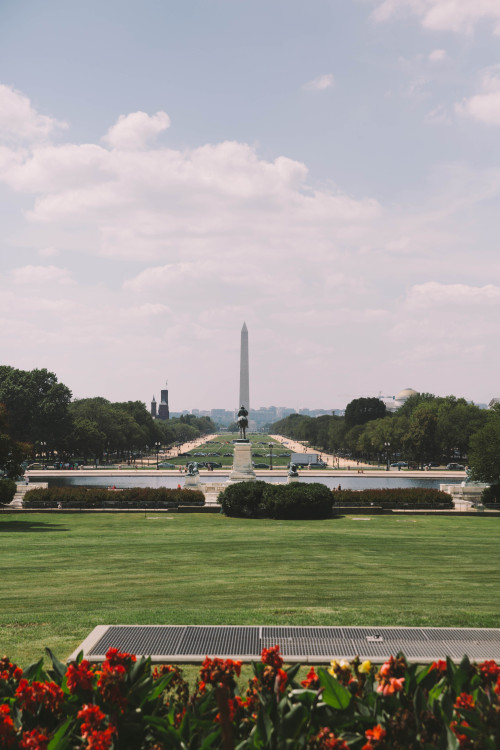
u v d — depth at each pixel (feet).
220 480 369.91
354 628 48.96
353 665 28.25
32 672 28.48
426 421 518.37
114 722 23.80
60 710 25.12
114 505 195.83
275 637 46.62
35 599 65.00
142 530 141.69
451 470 482.28
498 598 65.41
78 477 389.60
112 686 24.85
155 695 26.00
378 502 194.59
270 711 24.40
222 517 174.09
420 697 24.20
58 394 495.00
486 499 210.38
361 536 129.08
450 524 157.58
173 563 91.25
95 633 47.55
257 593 67.56
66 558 96.89
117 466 531.09
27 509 189.67
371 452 625.82
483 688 26.07
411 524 157.07
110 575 80.84
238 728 24.41
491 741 21.62
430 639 46.42
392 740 22.74
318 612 57.16
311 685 27.12
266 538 124.67
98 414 559.79
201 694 27.02
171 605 61.21
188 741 23.12
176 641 45.65
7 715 23.81
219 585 72.74
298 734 23.02
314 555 99.60
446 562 92.94
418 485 338.34
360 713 24.58
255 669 27.48
